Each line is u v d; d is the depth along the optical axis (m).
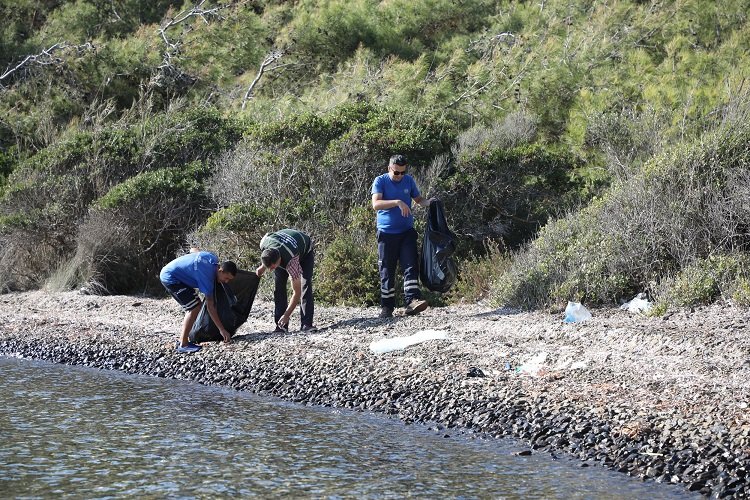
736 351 7.96
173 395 8.40
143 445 6.79
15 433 7.12
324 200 13.83
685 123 14.23
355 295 12.20
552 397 7.34
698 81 16.47
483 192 13.88
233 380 8.83
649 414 6.70
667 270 10.70
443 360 8.62
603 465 6.18
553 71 17.55
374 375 8.39
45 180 16.25
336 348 9.37
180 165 16.39
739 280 9.80
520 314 10.45
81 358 10.05
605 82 17.19
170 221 14.94
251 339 10.05
